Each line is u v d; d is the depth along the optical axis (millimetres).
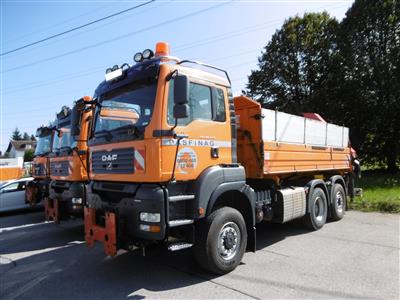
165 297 4227
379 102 23297
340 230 7742
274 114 6340
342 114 24453
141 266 5469
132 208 4387
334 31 26656
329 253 5922
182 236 4688
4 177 24312
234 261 5023
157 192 4168
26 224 10102
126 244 4535
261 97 29297
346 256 5730
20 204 12141
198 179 4574
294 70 27891
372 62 23531
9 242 7684
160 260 5762
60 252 6598
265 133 6012
